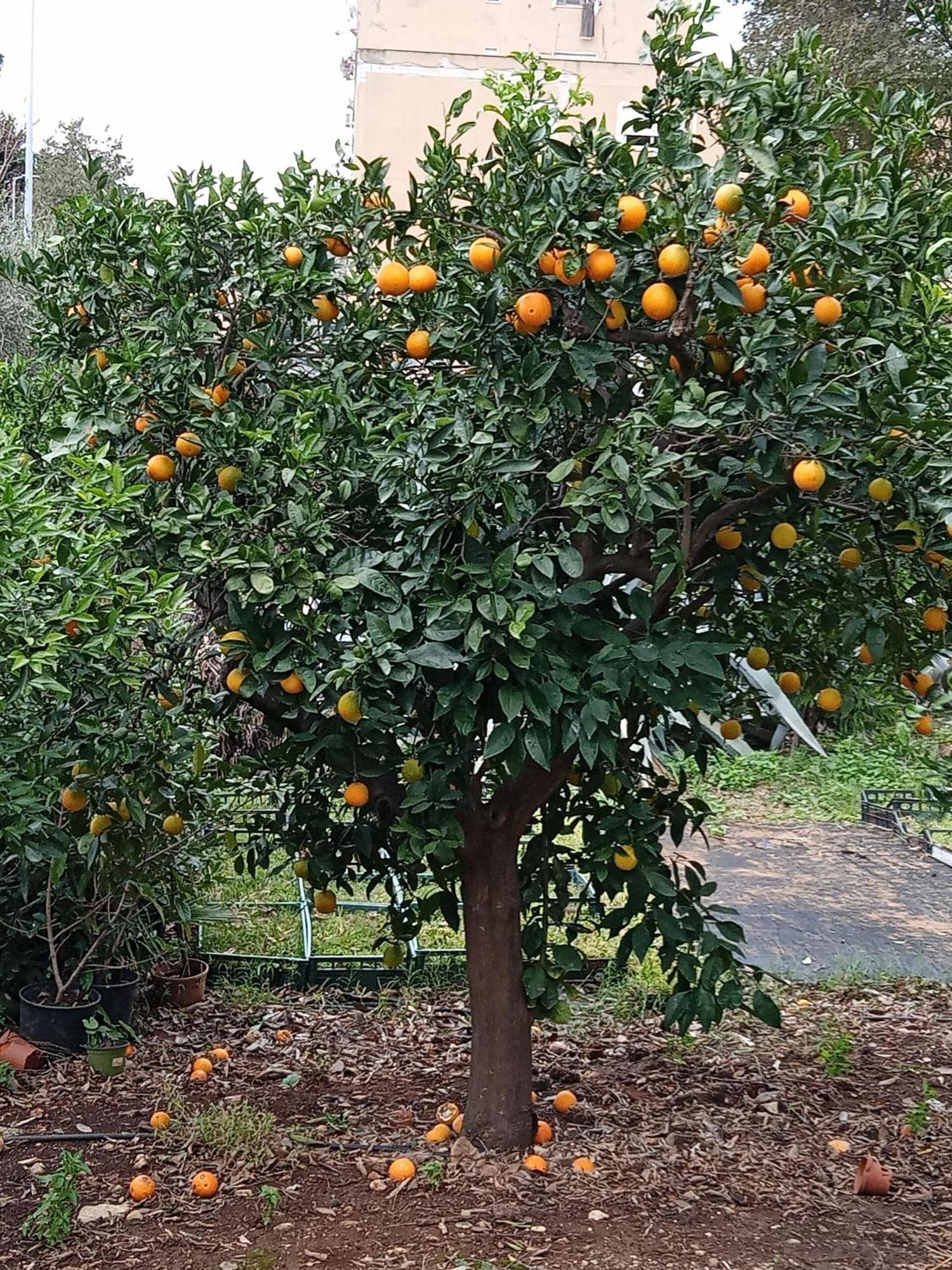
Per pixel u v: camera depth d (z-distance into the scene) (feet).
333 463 10.91
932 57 40.88
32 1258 10.77
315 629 10.53
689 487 10.87
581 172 9.95
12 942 17.16
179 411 11.35
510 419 10.30
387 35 50.96
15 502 10.09
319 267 11.95
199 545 10.31
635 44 47.32
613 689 10.52
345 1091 15.12
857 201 10.16
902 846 32.40
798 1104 14.92
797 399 9.75
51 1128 13.71
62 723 12.43
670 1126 13.93
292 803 14.40
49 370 13.12
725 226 9.89
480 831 12.70
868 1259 10.96
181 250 11.96
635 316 10.68
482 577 10.02
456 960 19.40
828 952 22.81
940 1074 16.30
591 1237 11.09
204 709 13.85
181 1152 12.96
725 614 13.23
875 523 11.31
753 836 33.19
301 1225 11.34
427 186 11.36
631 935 12.76
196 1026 17.54
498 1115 12.91
